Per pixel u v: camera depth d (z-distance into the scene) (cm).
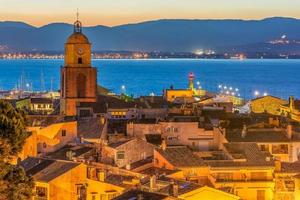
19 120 6969
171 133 16075
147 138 16038
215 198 11081
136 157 14112
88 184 11662
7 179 6869
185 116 17950
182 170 13138
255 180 13525
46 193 11375
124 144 14050
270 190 13538
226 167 13438
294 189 13262
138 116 19888
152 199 9388
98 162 13988
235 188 13350
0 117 6869
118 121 17412
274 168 13700
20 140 6950
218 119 18025
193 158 13525
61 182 11481
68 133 15738
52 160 12212
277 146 15862
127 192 9831
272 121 17850
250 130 16262
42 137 15075
